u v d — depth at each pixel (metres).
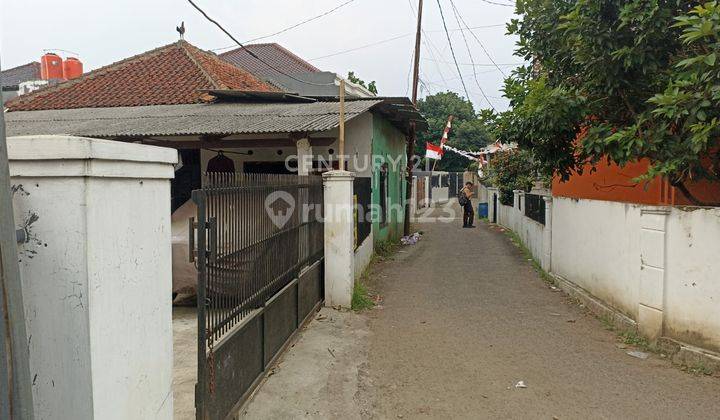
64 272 1.68
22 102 13.55
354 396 4.28
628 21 5.39
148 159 2.00
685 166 5.21
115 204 1.83
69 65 19.95
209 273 3.25
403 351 5.42
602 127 5.95
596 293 6.98
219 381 3.33
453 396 4.32
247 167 11.45
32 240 1.70
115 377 1.83
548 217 9.40
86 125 10.16
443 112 36.12
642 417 3.92
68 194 1.68
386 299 7.82
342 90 7.83
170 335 2.24
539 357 5.23
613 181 7.59
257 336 4.23
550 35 7.09
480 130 35.31
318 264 6.76
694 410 4.01
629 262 5.92
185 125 9.10
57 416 1.72
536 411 4.04
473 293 8.21
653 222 5.26
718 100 4.47
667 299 5.16
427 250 12.95
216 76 13.68
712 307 4.72
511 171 16.06
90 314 1.69
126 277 1.90
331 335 5.82
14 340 1.48
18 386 1.49
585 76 6.55
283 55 23.55
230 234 3.64
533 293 8.19
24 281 1.70
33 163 1.68
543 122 6.71
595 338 5.82
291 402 4.08
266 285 4.46
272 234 4.67
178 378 4.41
